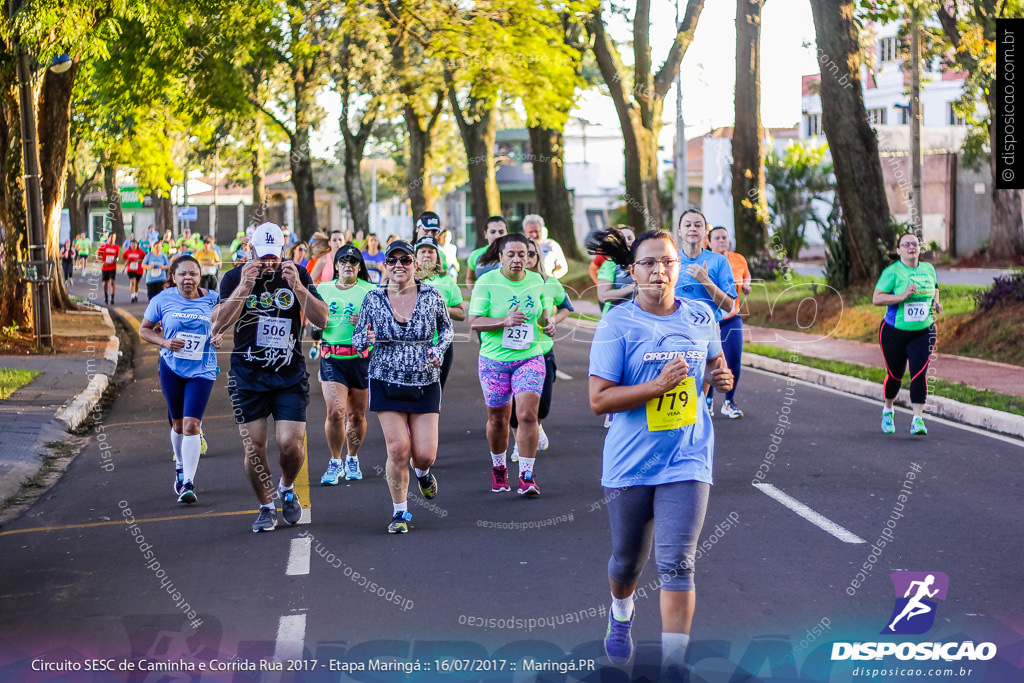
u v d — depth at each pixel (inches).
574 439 528.4
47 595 298.0
